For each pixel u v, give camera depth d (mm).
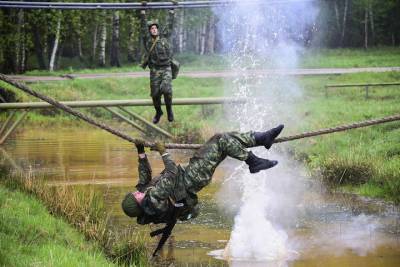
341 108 31422
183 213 10219
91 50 78125
